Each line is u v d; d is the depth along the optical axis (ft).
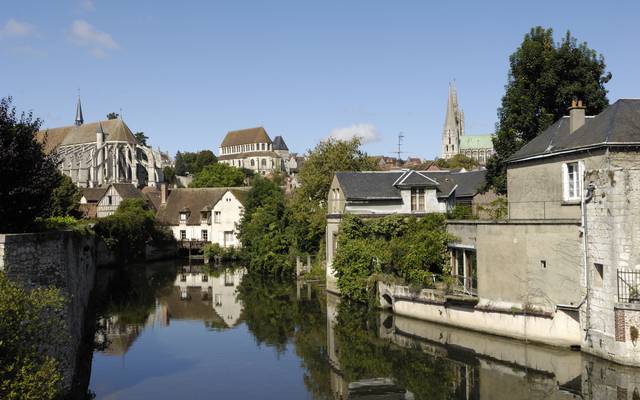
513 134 134.62
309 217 187.73
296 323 115.14
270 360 88.84
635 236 72.95
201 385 76.84
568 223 82.33
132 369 84.64
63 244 69.26
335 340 99.71
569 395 66.95
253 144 609.83
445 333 99.14
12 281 52.44
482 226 94.48
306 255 182.91
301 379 78.95
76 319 82.89
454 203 148.56
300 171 206.80
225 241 266.98
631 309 71.31
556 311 83.82
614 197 73.77
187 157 583.17
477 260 95.66
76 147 428.97
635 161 78.48
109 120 437.17
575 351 81.56
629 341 71.67
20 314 45.80
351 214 133.39
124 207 249.75
